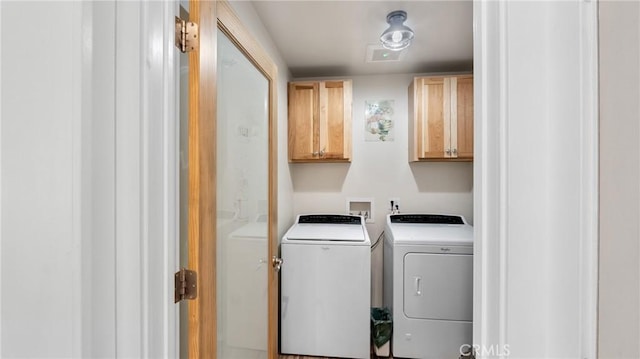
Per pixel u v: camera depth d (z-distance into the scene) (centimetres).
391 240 225
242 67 130
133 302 64
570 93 46
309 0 165
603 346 42
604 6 42
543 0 49
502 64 51
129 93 64
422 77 251
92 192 58
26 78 56
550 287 48
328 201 288
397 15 177
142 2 66
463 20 185
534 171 49
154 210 70
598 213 43
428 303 209
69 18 55
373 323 222
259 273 150
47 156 55
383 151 284
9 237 56
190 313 86
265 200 159
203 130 89
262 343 153
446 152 245
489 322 55
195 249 87
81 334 56
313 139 260
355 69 270
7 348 56
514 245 50
